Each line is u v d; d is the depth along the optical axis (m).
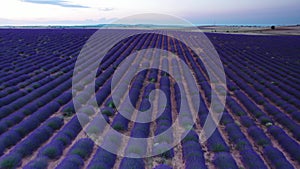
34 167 11.30
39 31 80.81
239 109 19.19
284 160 12.30
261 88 24.52
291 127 16.45
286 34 89.44
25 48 44.47
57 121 16.33
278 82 26.42
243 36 78.00
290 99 21.38
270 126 16.41
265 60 38.16
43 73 27.84
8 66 30.56
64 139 14.02
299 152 13.17
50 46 47.75
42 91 21.91
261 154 13.69
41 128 15.06
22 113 17.36
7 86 23.28
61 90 22.47
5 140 13.70
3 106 18.09
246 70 31.36
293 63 36.53
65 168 11.13
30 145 13.34
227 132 16.03
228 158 12.39
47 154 12.63
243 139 14.48
